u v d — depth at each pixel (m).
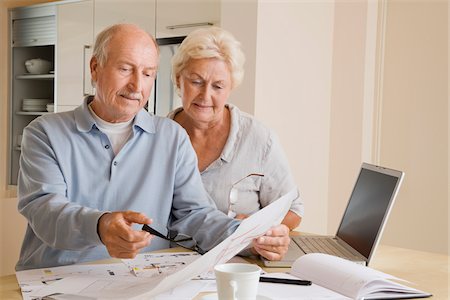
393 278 1.49
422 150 3.73
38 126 1.83
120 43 1.71
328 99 3.96
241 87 3.45
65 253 1.77
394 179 1.79
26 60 5.12
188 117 2.29
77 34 4.60
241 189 2.28
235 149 2.29
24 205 1.75
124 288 1.41
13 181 5.02
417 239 3.76
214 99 2.17
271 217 1.51
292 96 3.66
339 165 3.96
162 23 4.03
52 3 4.75
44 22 4.83
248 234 1.45
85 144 1.83
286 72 3.61
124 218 1.46
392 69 3.85
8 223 2.86
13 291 1.40
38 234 1.64
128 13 4.23
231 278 1.24
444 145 3.65
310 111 3.81
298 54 3.68
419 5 3.74
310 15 3.76
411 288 1.47
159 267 1.62
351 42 3.88
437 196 3.68
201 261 1.31
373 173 1.99
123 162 1.86
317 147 3.89
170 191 1.93
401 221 3.83
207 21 3.79
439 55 3.66
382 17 3.87
